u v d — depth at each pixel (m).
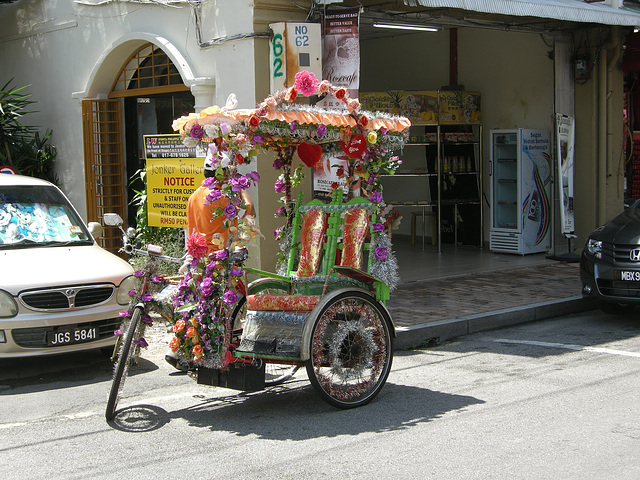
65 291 6.57
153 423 5.38
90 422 5.43
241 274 5.40
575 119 12.27
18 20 12.67
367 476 4.27
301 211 6.29
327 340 5.56
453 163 12.98
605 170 12.23
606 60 12.08
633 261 8.02
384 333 5.85
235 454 4.70
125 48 10.83
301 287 6.07
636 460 4.41
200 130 5.33
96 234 7.84
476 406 5.56
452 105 12.65
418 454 4.59
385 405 5.67
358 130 5.91
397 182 14.69
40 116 12.52
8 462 4.67
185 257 5.66
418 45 14.15
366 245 6.00
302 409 5.64
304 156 6.09
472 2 8.65
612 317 8.84
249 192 8.77
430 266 11.45
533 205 12.39
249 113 5.33
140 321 5.59
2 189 7.85
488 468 4.33
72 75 11.77
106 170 11.78
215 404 5.82
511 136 12.35
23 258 6.96
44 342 6.50
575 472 4.24
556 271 11.02
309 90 5.52
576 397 5.69
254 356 5.46
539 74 12.47
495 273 10.90
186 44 9.72
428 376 6.49
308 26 8.44
